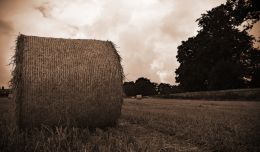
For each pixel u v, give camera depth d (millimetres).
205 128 8055
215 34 52969
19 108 7180
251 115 12391
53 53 7625
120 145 5551
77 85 7594
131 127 8586
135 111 14117
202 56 52344
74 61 7688
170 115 11906
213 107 19125
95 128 8078
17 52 7586
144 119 10281
